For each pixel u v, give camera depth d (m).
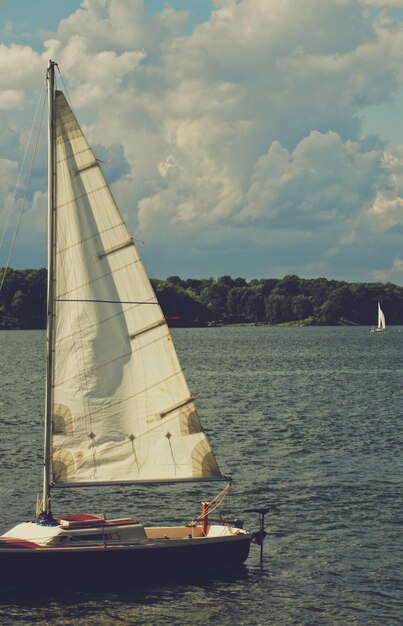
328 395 101.12
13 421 76.75
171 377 33.44
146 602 30.75
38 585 31.31
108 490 48.19
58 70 32.31
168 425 33.44
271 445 63.97
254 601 31.33
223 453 60.50
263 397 98.69
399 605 31.27
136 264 33.28
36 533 31.69
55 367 32.53
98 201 32.84
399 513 43.09
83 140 32.66
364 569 34.84
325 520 41.88
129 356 33.19
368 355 190.75
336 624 29.67
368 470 54.06
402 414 82.56
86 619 29.38
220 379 125.00
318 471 53.84
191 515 43.16
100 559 31.53
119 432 33.06
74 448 32.59
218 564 33.41
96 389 32.84
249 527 40.84
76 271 32.69
